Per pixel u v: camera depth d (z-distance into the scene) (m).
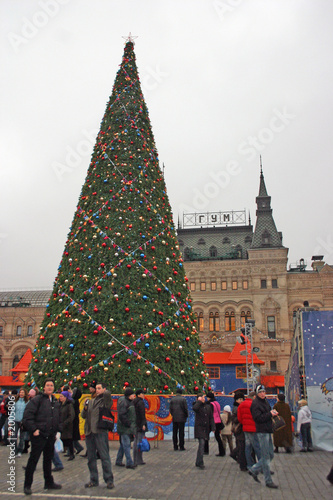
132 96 24.78
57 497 9.11
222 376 45.09
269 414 10.58
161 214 22.55
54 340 19.03
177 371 19.06
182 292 21.58
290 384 26.36
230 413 15.03
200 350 21.55
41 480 10.81
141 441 13.12
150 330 19.08
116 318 18.94
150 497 9.17
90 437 10.16
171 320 19.75
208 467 12.65
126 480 10.79
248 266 65.75
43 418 9.62
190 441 18.89
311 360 16.66
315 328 16.88
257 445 11.47
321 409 16.25
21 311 70.25
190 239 73.69
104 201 21.59
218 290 65.62
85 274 20.00
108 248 20.44
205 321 64.62
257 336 62.25
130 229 20.94
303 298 63.94
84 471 11.95
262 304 63.81
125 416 12.41
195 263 67.00
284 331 62.31
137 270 20.16
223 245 71.94
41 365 19.09
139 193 21.94
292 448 15.83
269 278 64.62
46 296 75.88
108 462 10.02
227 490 9.88
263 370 60.50
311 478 11.23
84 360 18.19
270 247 65.81
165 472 11.80
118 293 19.50
